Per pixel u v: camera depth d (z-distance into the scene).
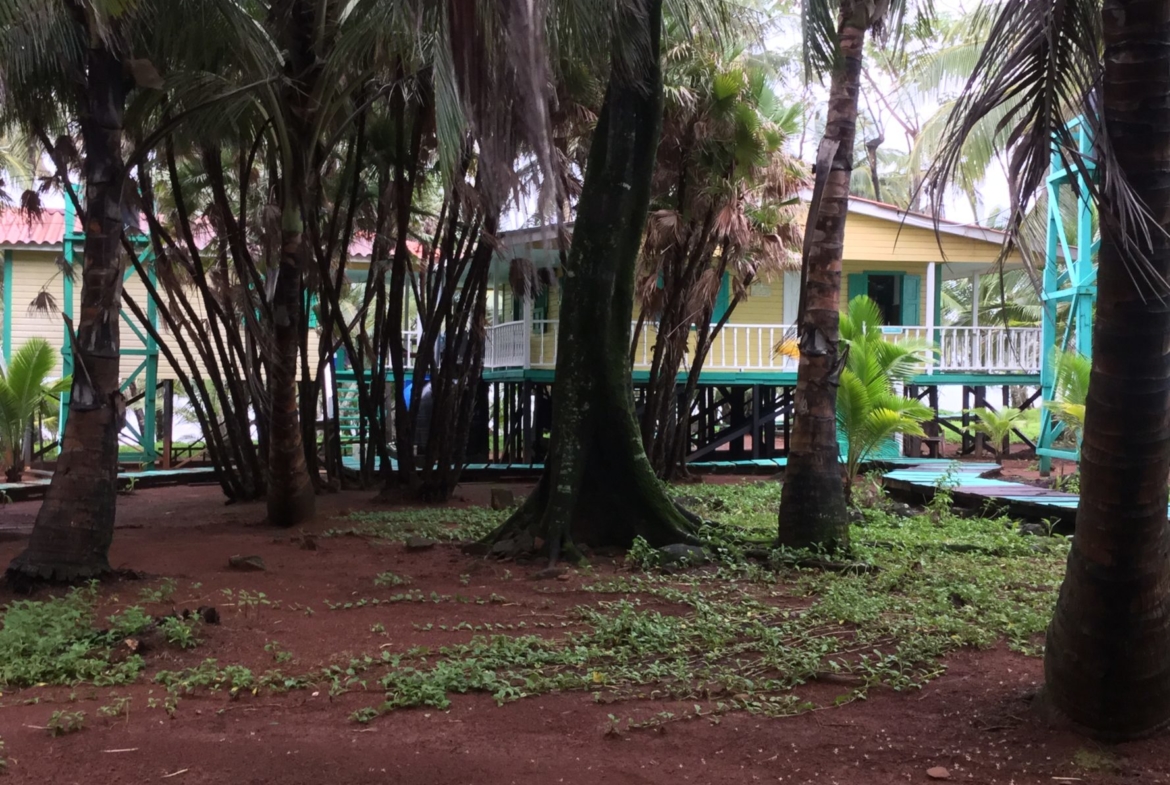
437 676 4.30
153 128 9.36
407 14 4.07
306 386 12.72
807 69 5.05
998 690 4.14
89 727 3.80
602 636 5.07
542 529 7.62
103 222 6.48
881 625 5.27
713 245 13.80
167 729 3.79
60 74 7.36
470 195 6.06
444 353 11.92
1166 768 3.26
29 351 15.16
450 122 3.38
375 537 8.87
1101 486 3.39
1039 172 3.36
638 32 6.38
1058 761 3.36
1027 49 3.30
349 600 6.18
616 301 7.95
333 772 3.38
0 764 3.38
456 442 12.41
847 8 6.85
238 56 7.74
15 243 18.70
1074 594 3.52
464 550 7.93
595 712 4.01
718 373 17.88
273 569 7.21
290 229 9.12
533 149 3.29
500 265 18.48
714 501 11.47
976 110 3.41
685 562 7.13
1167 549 3.43
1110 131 3.28
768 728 3.81
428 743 3.66
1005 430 18.50
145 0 6.43
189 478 15.91
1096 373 3.40
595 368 7.86
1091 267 13.59
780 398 19.73
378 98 10.26
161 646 4.90
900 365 11.52
